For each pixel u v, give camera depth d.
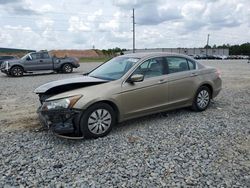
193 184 3.39
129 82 5.38
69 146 4.64
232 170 3.74
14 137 5.12
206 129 5.47
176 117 6.35
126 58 6.11
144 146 4.59
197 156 4.18
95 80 5.33
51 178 3.57
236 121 6.04
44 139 5.00
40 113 5.05
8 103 8.30
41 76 17.89
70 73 20.06
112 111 5.13
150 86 5.62
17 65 18.02
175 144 4.67
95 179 3.53
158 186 3.35
